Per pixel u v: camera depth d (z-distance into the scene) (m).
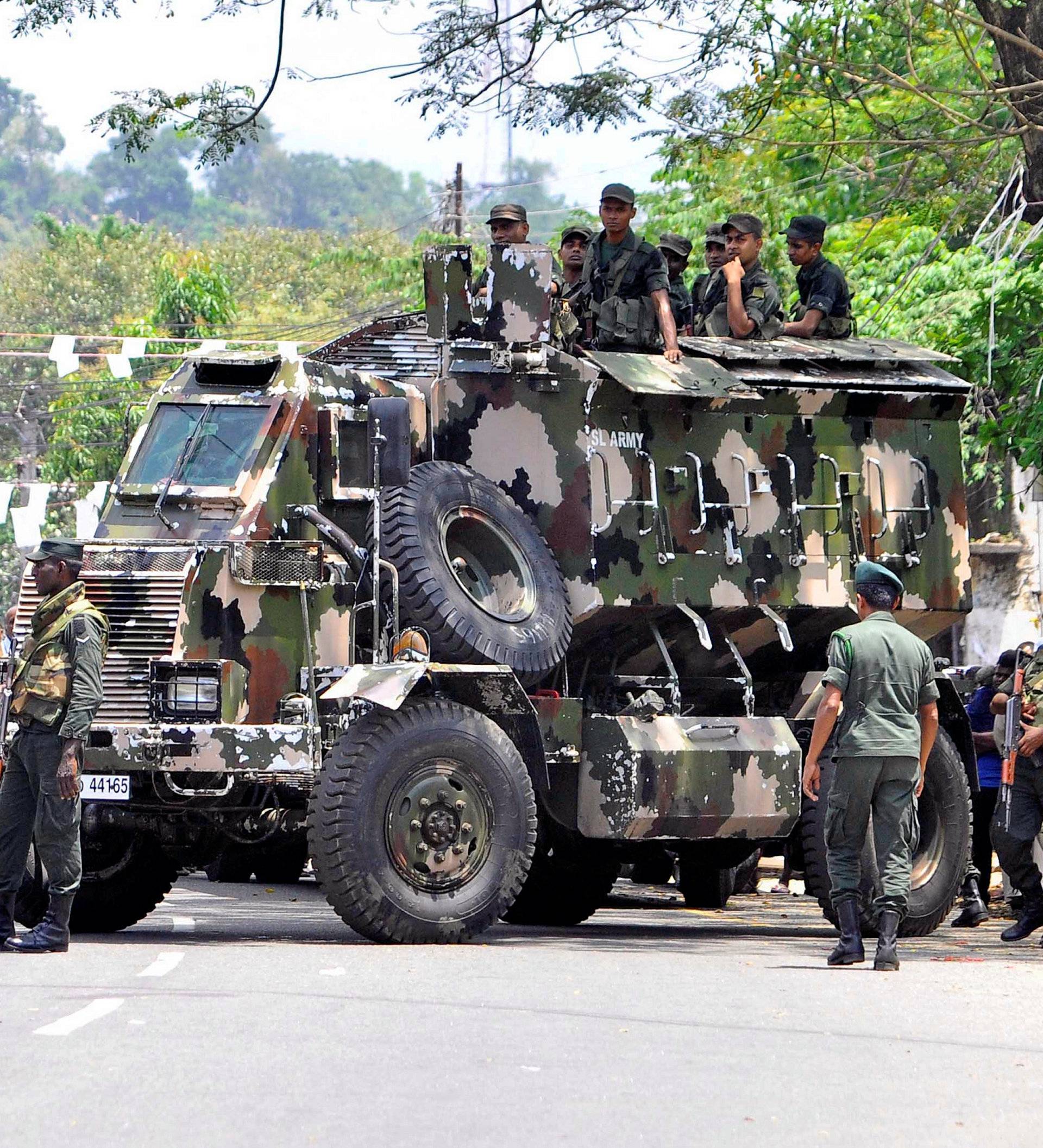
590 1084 19.34
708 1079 19.81
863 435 41.88
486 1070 19.95
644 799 36.44
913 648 31.44
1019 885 38.19
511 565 36.59
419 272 96.69
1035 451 54.59
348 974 27.42
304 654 34.56
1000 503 72.62
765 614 40.47
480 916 33.12
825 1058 21.28
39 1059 20.30
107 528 35.12
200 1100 18.34
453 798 32.97
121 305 189.75
